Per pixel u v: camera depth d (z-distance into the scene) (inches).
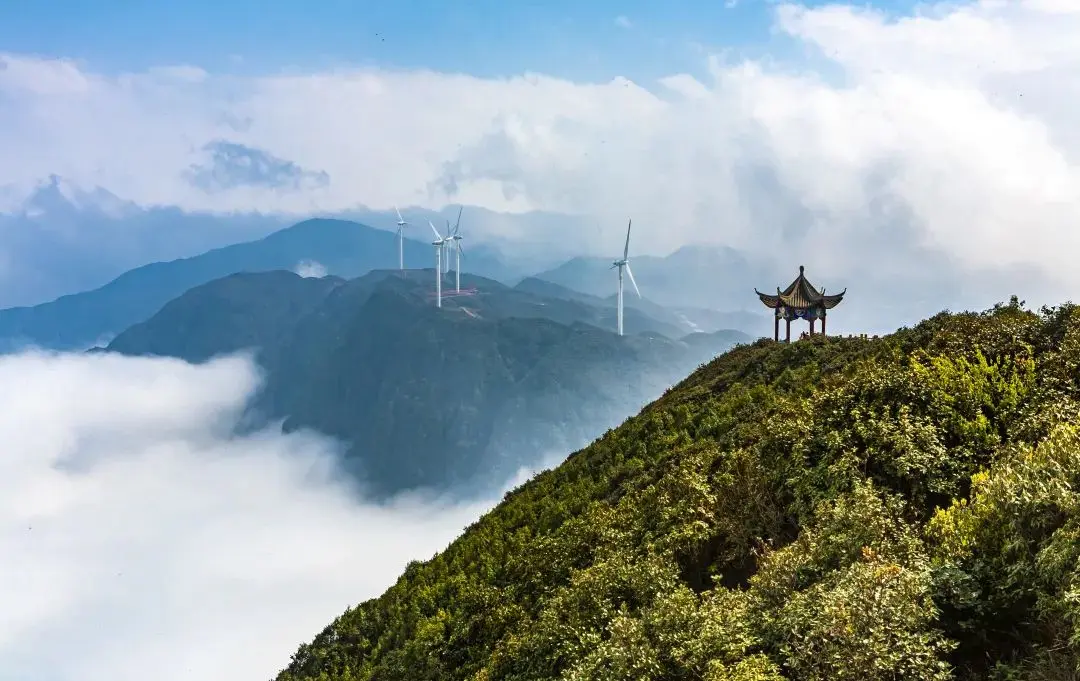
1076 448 587.5
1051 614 485.4
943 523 613.6
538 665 843.4
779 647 560.7
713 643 594.6
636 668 606.9
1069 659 459.5
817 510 753.0
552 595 1111.6
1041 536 540.7
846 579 568.1
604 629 783.7
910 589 527.2
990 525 577.0
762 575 658.8
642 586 826.8
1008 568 527.2
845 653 492.7
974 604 521.0
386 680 1309.1
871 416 854.5
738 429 1322.6
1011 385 837.8
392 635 1550.2
